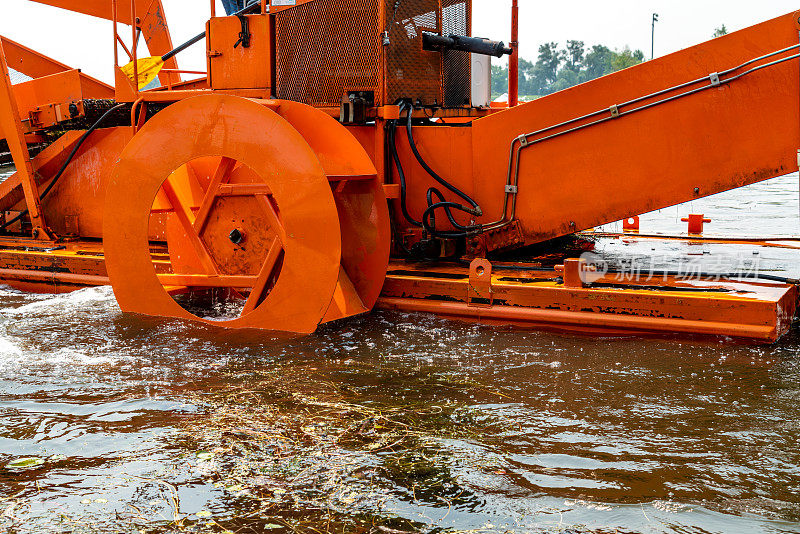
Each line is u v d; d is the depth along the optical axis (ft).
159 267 20.18
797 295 16.88
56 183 24.99
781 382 13.24
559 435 11.16
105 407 12.50
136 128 21.58
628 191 17.60
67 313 19.12
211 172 20.22
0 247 24.31
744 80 16.15
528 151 18.53
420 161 19.38
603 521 8.71
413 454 10.53
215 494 9.45
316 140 18.40
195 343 16.47
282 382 13.74
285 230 16.98
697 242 23.86
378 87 19.27
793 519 8.72
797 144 15.90
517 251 21.57
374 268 18.28
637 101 17.15
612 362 14.49
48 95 28.19
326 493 9.44
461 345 15.84
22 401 12.84
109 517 8.91
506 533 8.47
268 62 20.36
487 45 20.89
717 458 10.33
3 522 8.82
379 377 13.94
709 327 15.29
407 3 19.66
